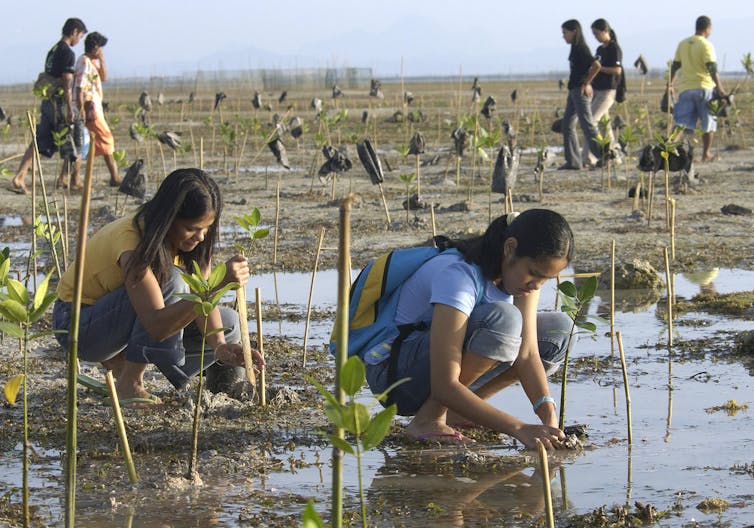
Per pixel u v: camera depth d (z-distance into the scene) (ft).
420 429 13.80
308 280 26.08
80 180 45.32
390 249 29.48
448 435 13.73
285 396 15.67
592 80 48.57
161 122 87.76
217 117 93.66
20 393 16.10
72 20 39.83
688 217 34.04
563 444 13.09
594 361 17.88
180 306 13.83
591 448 13.17
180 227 14.12
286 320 21.76
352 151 59.82
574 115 48.03
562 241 12.42
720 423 14.20
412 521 10.82
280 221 35.01
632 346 19.01
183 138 69.05
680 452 12.98
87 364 18.07
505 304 13.06
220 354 15.01
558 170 48.49
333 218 35.27
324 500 11.51
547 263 12.47
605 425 14.20
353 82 264.31
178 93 193.88
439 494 11.68
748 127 71.72
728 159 52.54
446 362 12.89
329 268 27.58
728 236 30.73
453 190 42.14
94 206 37.73
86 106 41.06
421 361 13.48
